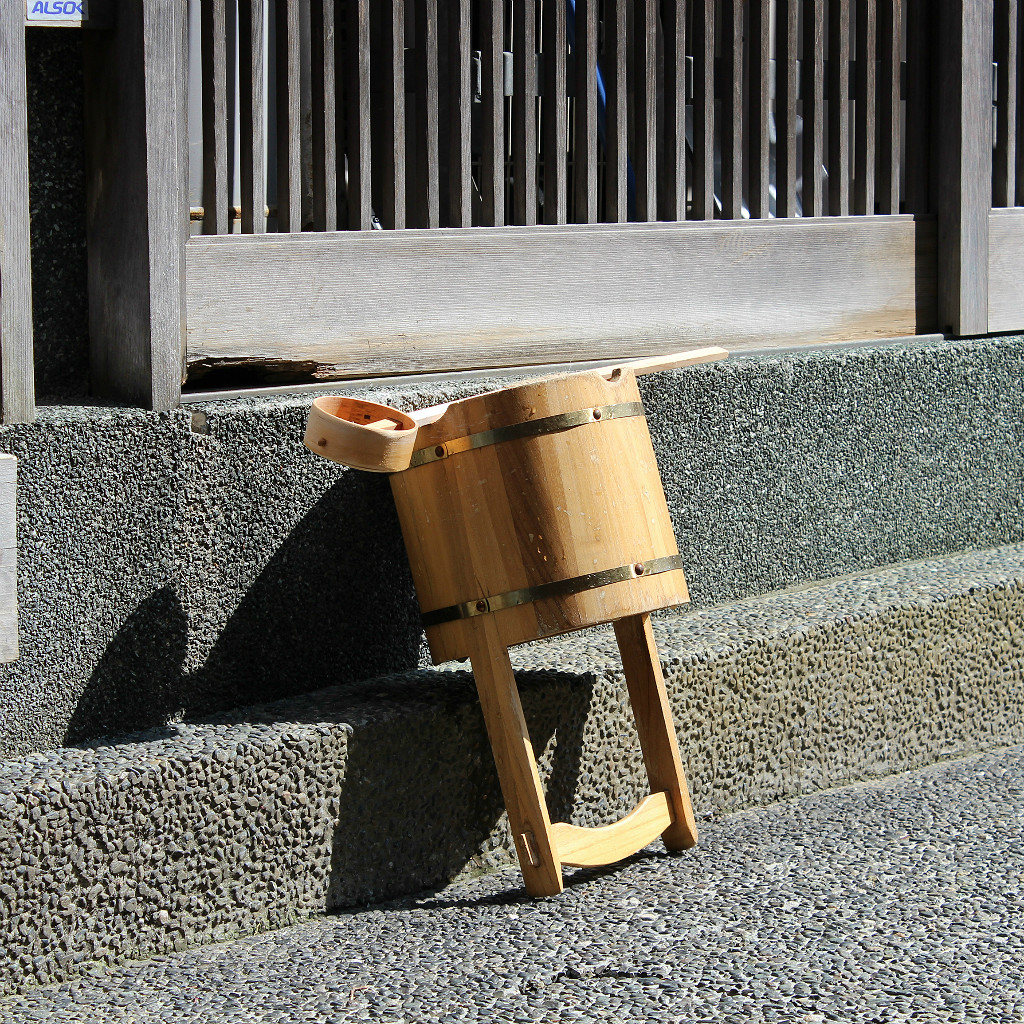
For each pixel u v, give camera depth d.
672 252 3.64
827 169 3.97
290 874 3.14
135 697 3.18
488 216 3.51
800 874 3.22
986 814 3.40
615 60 3.60
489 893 3.21
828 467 3.72
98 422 3.14
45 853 3.01
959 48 3.88
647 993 2.97
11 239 3.12
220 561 3.22
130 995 3.00
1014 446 3.94
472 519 3.17
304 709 3.22
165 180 3.21
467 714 3.24
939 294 3.93
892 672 3.57
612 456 3.18
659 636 3.46
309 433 3.12
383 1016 2.94
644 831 3.24
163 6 3.20
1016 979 2.99
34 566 3.12
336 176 3.52
